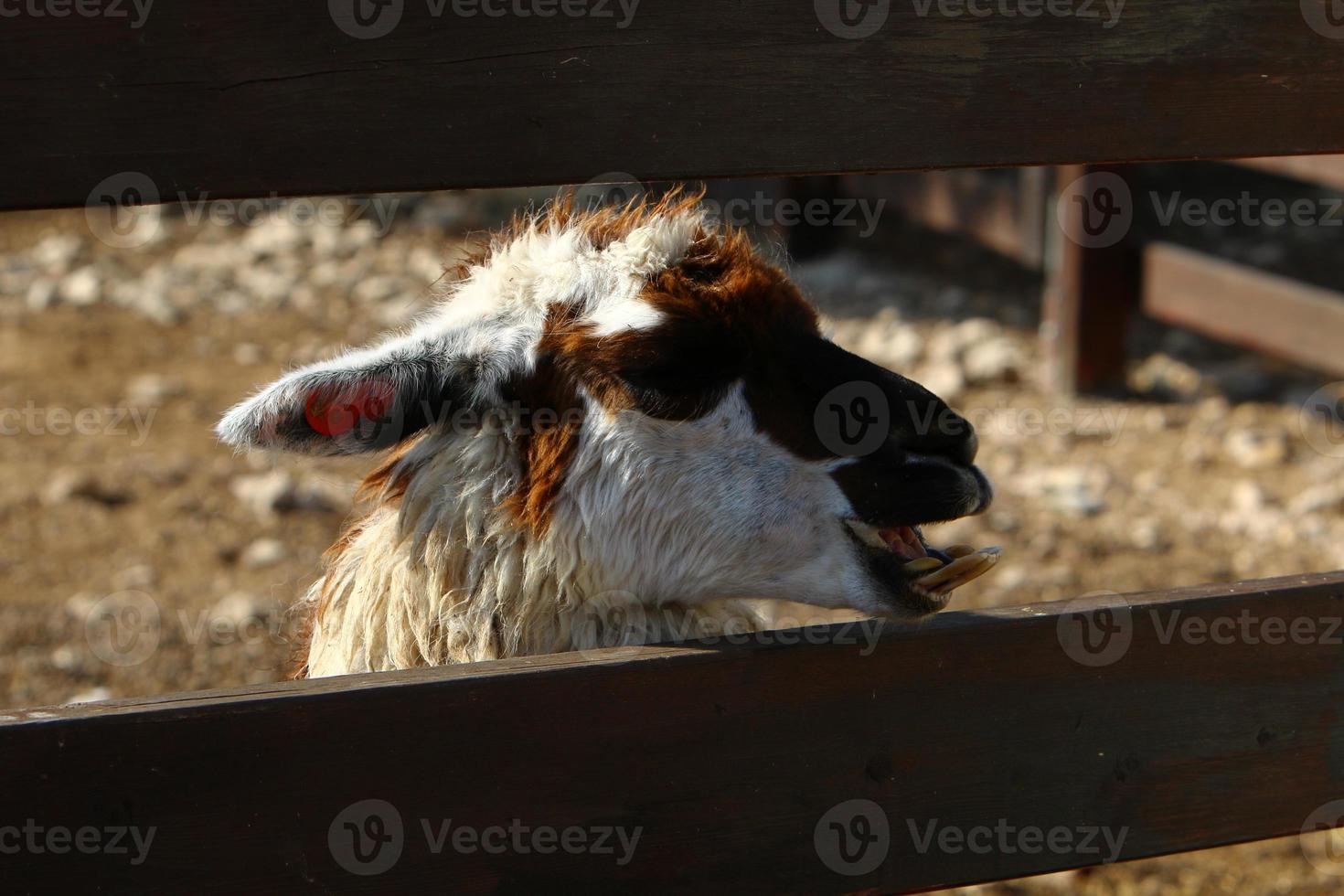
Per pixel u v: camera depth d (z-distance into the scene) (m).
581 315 4.40
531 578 4.45
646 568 4.45
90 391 13.38
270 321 15.50
